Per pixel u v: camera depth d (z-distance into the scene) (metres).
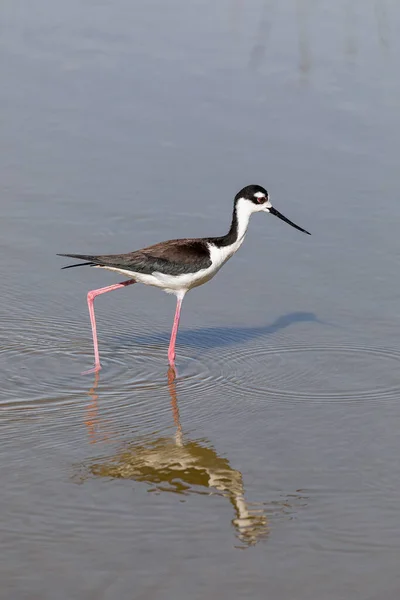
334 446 9.61
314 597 7.16
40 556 7.63
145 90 19.48
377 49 21.16
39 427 9.91
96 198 15.88
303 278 13.82
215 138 17.86
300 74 20.12
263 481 8.91
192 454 9.42
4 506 8.37
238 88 19.61
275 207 15.71
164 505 8.46
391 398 10.70
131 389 10.92
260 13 23.14
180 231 14.98
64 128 18.06
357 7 23.36
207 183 16.39
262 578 7.39
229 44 21.53
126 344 12.12
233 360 11.72
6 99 18.97
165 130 18.09
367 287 13.50
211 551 7.76
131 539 7.91
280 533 8.03
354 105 18.98
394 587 7.29
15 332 12.16
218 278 13.91
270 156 17.23
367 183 16.39
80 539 7.89
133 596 7.13
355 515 8.32
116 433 9.84
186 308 13.16
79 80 19.81
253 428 10.02
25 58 20.62
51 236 14.71
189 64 20.56
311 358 11.73
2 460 9.20
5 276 13.55
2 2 23.67
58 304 13.01
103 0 24.12
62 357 11.63
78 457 9.31
